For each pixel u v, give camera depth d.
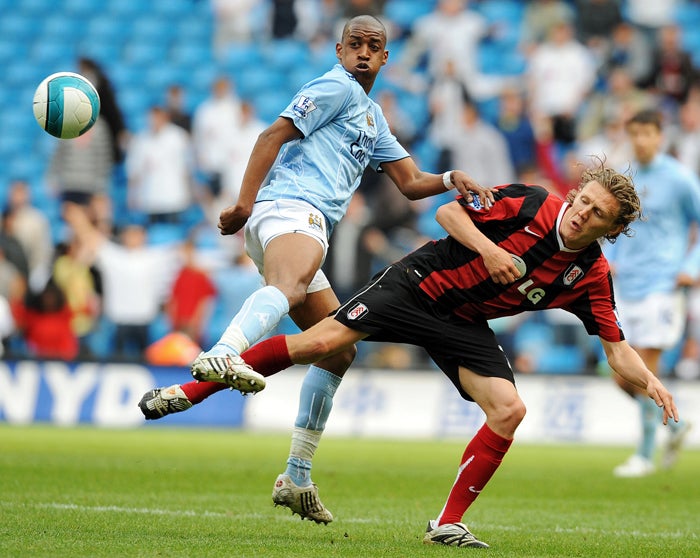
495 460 19.48
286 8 79.81
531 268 19.50
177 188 67.88
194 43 82.25
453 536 19.39
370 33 21.66
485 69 75.44
